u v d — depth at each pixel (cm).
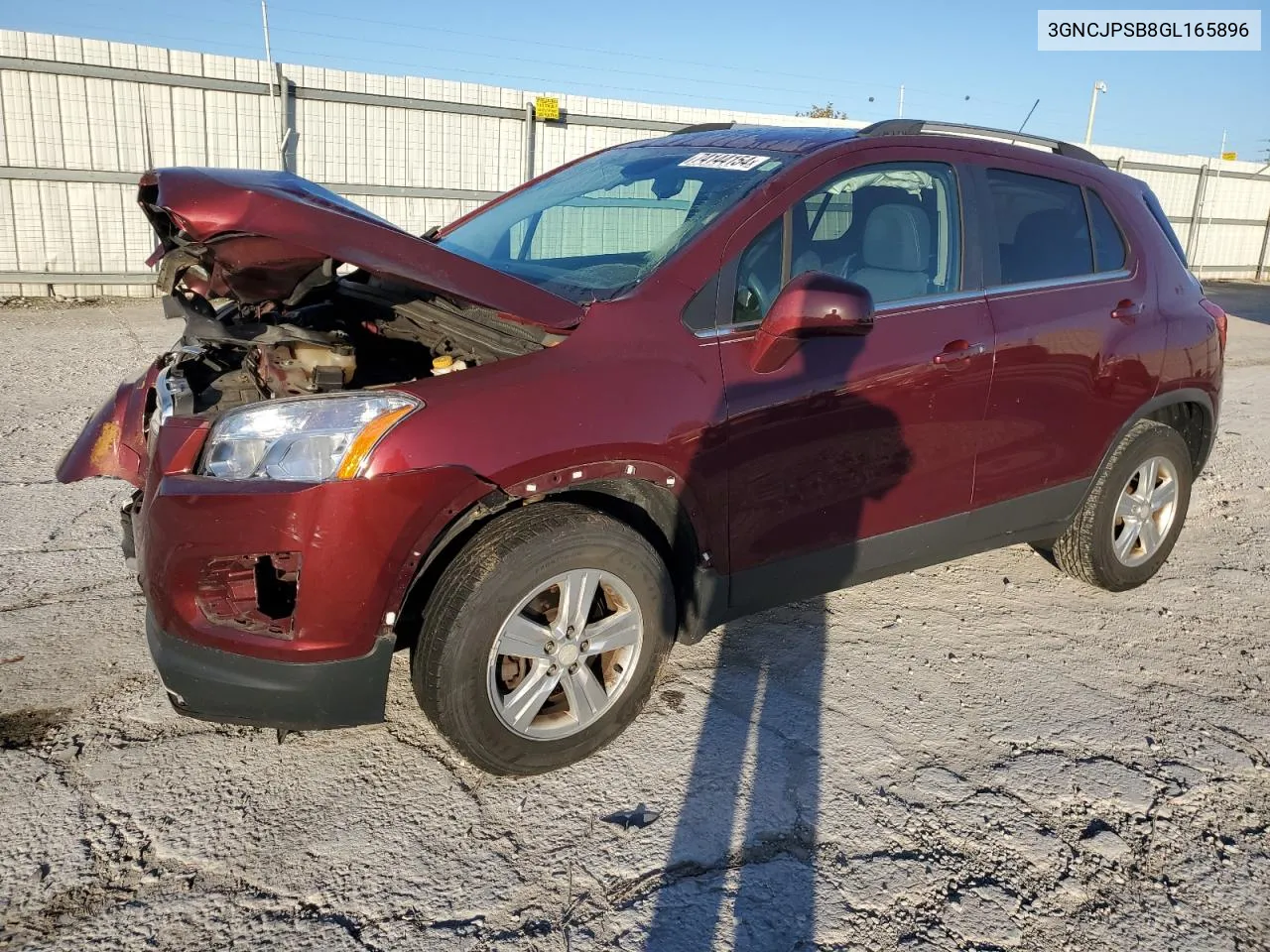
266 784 283
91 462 330
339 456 249
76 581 406
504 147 1450
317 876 248
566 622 281
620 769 297
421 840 262
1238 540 534
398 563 254
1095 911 250
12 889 239
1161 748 325
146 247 1247
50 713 311
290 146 1295
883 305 344
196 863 251
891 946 234
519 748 281
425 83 1358
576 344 282
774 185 328
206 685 252
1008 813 286
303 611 249
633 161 400
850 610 417
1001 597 440
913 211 359
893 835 274
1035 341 374
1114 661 384
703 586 311
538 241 375
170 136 1223
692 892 247
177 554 250
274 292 289
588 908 241
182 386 289
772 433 310
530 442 265
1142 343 413
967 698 349
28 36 1123
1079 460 405
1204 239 2480
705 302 307
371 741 306
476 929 233
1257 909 253
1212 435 466
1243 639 410
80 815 265
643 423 282
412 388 261
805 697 344
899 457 345
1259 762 320
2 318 1059
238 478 251
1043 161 406
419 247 270
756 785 292
